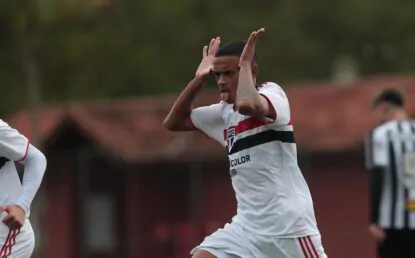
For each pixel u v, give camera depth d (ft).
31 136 249.75
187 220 227.81
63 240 233.76
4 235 75.31
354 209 207.72
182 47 438.81
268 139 73.00
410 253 115.34
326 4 455.22
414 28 451.12
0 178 75.72
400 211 113.91
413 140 114.21
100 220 236.43
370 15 453.99
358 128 216.95
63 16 262.88
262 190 73.56
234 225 76.02
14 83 348.59
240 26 442.09
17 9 258.57
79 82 414.62
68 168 231.30
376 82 242.78
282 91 73.20
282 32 441.68
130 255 231.30
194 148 229.86
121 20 436.76
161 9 445.78
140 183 234.17
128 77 423.64
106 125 243.81
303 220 73.46
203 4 454.40
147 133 241.76
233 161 74.95
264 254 74.18
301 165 202.80
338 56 451.12
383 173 114.32
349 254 208.23
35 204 237.45
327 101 241.14
